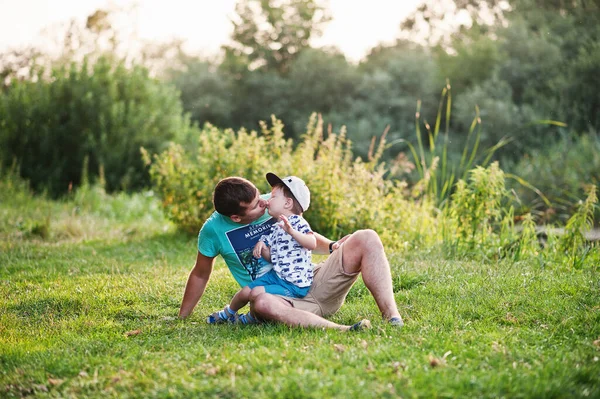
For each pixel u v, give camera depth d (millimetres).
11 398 3830
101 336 5008
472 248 8086
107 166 18797
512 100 25938
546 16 27906
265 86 33812
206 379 3721
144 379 3781
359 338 4289
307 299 4875
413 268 6934
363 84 31000
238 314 5148
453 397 3316
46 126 18797
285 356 3951
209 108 33906
